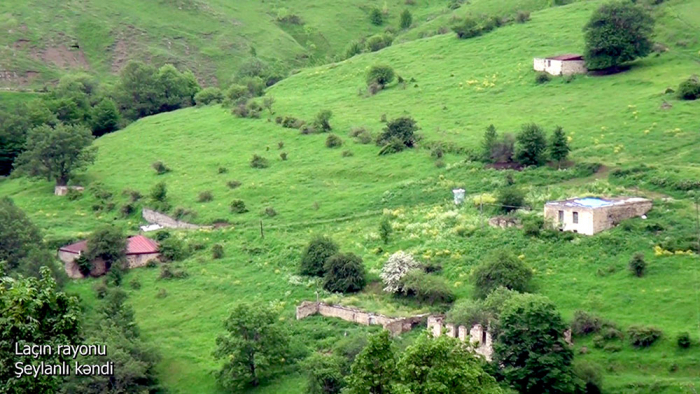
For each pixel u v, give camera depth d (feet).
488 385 306.14
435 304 453.99
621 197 522.47
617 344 398.21
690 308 415.03
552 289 445.37
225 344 423.23
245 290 505.66
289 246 548.72
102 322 453.58
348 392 317.01
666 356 387.14
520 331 379.76
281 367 422.41
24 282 213.46
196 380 426.51
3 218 545.03
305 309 463.01
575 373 373.81
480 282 447.42
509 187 558.97
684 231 474.49
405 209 578.25
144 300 508.53
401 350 369.50
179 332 471.62
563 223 497.05
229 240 577.43
